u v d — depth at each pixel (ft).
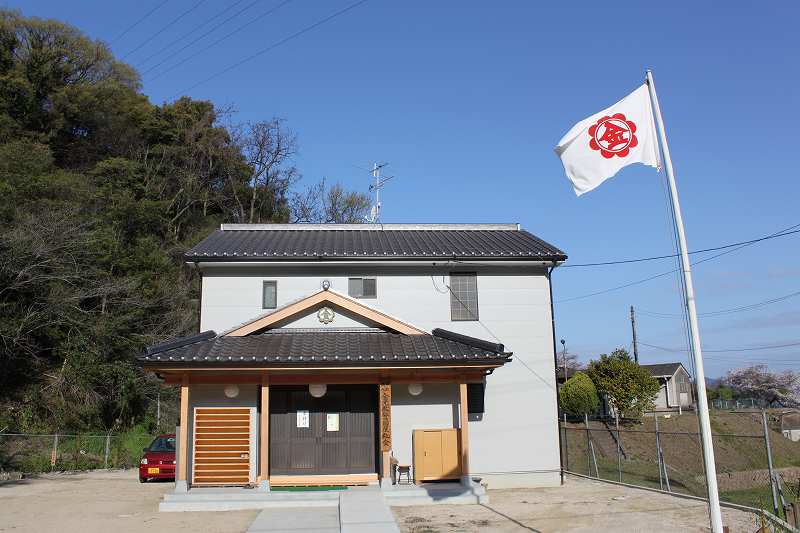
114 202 120.16
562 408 125.29
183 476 48.55
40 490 57.11
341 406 53.62
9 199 91.35
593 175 32.32
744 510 43.96
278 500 47.34
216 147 153.38
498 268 62.28
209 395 51.90
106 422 92.27
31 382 87.51
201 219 147.02
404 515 43.55
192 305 116.16
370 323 56.39
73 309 94.02
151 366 47.09
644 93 32.53
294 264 59.62
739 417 149.07
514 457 58.23
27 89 136.46
